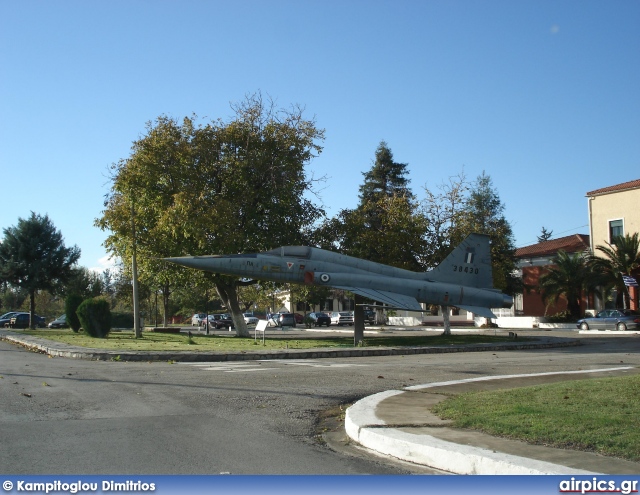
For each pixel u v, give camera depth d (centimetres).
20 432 795
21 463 657
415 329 4875
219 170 3020
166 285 4450
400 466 682
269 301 7206
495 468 619
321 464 678
